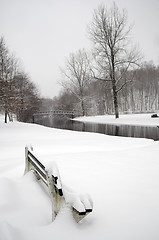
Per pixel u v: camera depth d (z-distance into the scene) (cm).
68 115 5750
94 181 461
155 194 389
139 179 468
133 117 3666
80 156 737
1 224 274
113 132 2334
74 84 5619
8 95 2972
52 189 308
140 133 2139
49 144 1197
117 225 293
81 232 274
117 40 3569
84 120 4428
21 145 1195
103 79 3672
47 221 310
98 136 1611
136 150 827
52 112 5597
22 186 434
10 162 751
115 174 507
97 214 324
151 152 770
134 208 340
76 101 5931
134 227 288
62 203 300
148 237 266
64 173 525
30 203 360
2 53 3266
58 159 698
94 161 645
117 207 345
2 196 360
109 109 7031
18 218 306
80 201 281
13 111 3098
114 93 3731
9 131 2105
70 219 290
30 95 5381
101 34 3609
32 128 2445
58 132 1969
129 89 7506
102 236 267
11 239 245
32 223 297
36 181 460
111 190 411
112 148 1034
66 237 263
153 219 307
